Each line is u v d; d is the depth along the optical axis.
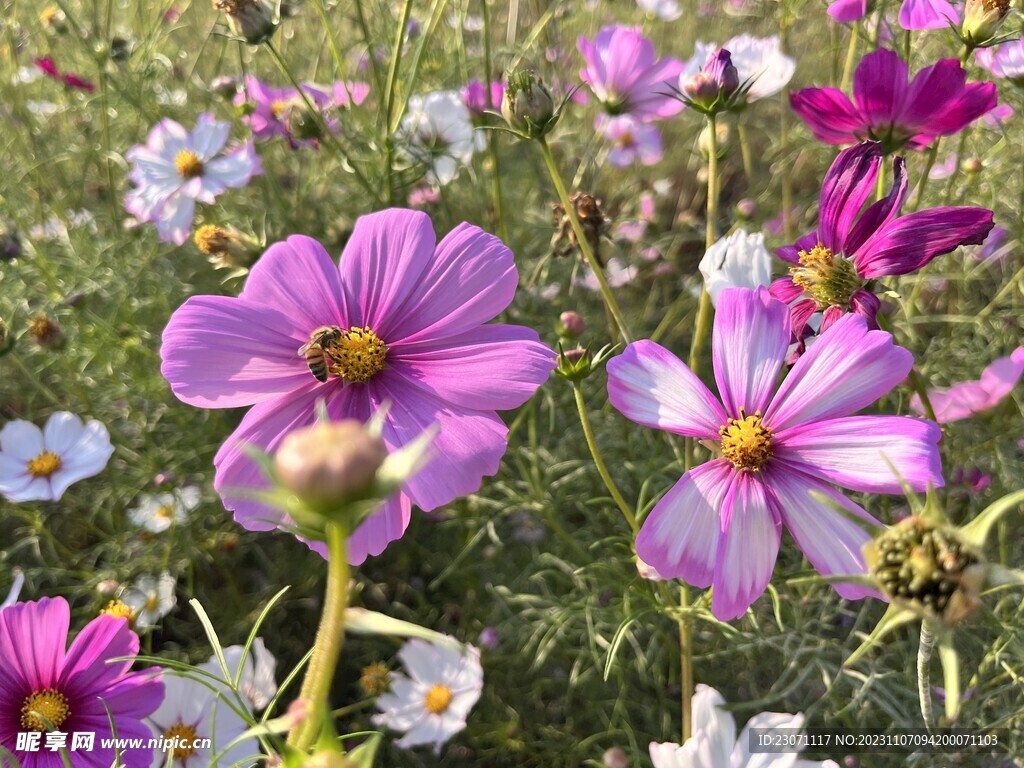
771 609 0.30
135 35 0.53
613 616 0.31
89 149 0.47
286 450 0.09
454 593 0.40
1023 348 0.24
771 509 0.18
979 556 0.11
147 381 0.39
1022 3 0.30
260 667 0.24
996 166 0.38
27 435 0.34
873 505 0.31
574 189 0.44
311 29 0.54
